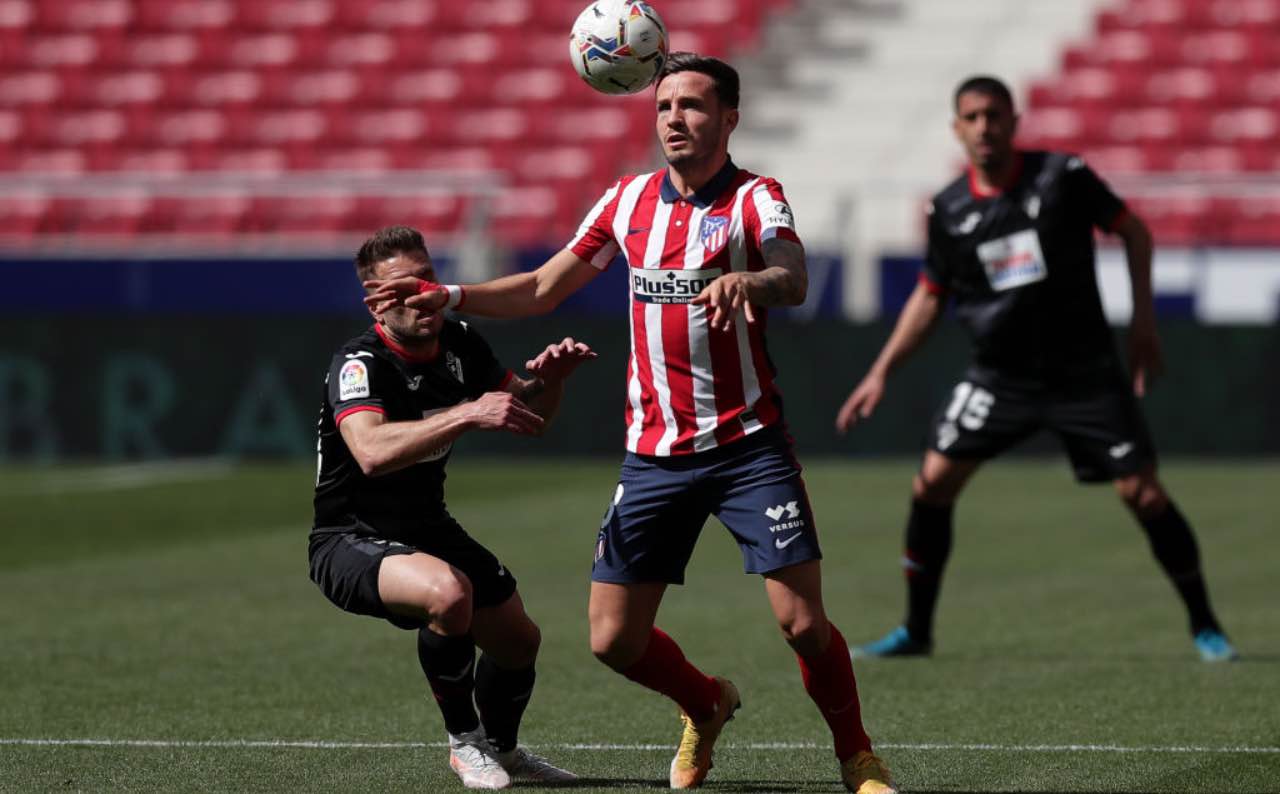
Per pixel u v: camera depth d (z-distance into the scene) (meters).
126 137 74.44
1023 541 39.34
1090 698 22.75
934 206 25.56
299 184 56.91
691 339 17.19
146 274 57.38
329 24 77.56
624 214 17.69
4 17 79.00
